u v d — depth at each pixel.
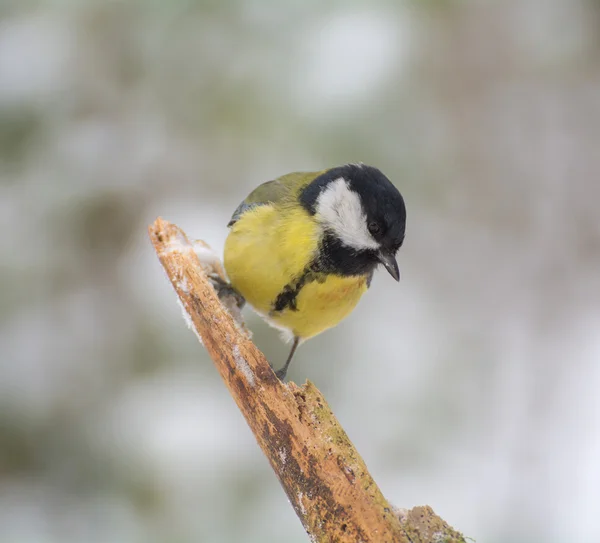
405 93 11.58
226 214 11.62
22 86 10.85
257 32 10.96
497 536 10.49
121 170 11.33
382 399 11.10
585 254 13.73
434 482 10.81
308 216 7.37
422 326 12.55
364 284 7.90
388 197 7.57
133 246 11.30
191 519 9.36
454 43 12.63
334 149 11.20
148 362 10.58
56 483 9.80
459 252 13.60
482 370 12.54
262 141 11.42
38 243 10.77
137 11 10.95
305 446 5.38
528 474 11.33
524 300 13.53
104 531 9.32
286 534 9.18
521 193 13.72
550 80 13.45
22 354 10.40
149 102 11.41
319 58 11.05
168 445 9.74
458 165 13.13
